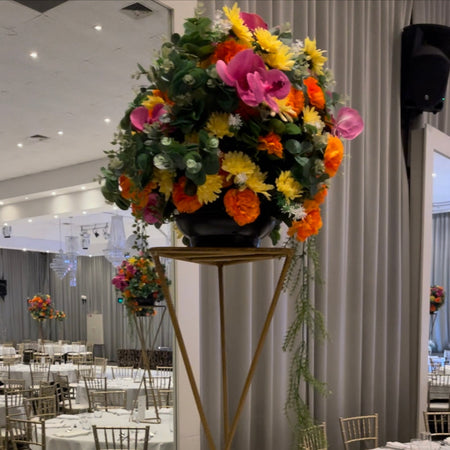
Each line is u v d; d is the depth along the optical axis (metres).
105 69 2.21
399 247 4.04
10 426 2.03
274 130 1.21
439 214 4.29
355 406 3.64
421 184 4.16
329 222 3.47
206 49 1.20
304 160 1.22
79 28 2.15
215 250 1.24
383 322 3.88
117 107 2.25
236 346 2.85
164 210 1.30
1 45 1.99
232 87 1.15
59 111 2.11
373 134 3.86
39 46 2.06
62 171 2.11
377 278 3.90
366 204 3.81
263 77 1.16
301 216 1.24
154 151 1.19
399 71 4.12
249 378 1.42
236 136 1.18
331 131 1.36
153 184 1.25
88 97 2.18
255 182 1.17
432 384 4.24
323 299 3.35
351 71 3.70
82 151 2.17
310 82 1.29
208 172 1.13
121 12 2.26
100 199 2.18
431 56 4.01
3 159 1.99
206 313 2.72
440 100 4.13
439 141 4.29
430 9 4.58
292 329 1.47
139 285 2.21
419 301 4.12
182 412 2.47
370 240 3.81
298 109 1.24
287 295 3.09
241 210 1.17
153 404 2.38
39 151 2.07
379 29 3.94
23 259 1.99
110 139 2.23
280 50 1.20
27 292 2.01
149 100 1.25
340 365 3.48
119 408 2.30
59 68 2.11
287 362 3.09
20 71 2.03
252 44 1.22
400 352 4.10
